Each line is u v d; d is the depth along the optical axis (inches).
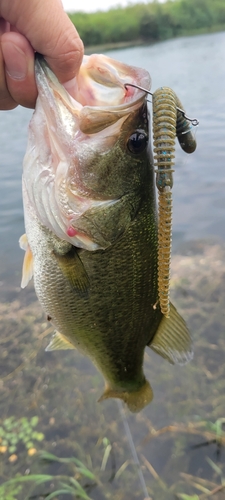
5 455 14.5
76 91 6.5
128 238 7.5
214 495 12.9
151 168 7.4
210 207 28.9
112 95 6.6
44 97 6.3
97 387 16.7
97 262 7.6
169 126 5.5
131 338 8.9
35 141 6.8
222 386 16.2
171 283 22.0
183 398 15.9
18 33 5.7
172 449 14.3
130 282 8.0
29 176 7.0
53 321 8.5
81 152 6.7
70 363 18.0
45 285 7.9
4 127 55.1
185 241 25.7
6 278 24.5
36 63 6.0
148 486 13.4
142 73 6.6
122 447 14.6
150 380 16.7
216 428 14.5
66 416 15.7
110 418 15.5
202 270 22.7
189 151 6.6
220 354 17.5
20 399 16.5
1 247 27.4
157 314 8.8
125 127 6.7
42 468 14.1
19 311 21.6
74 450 14.6
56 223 7.1
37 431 15.3
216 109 51.0
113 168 6.9
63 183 6.8
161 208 5.8
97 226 7.1
